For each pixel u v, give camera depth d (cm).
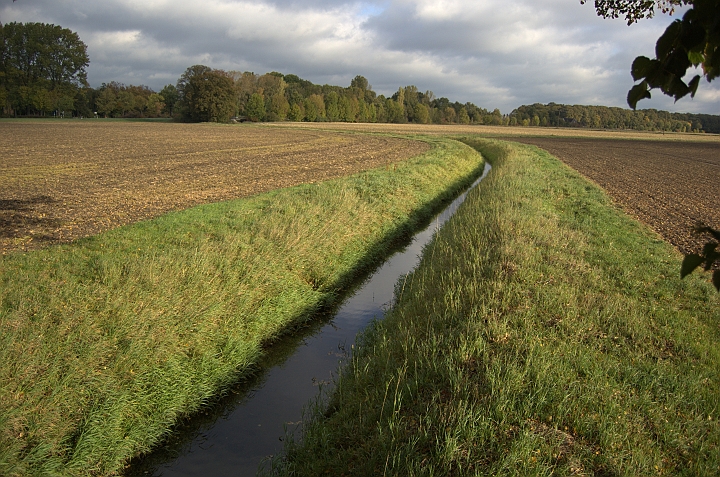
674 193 2080
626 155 4347
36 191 1569
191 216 1140
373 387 561
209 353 663
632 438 441
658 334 641
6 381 483
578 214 1395
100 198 1475
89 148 3381
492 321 641
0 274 695
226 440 553
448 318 675
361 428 486
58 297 630
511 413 470
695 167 3378
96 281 695
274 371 701
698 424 459
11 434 450
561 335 626
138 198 1497
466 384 504
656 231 1302
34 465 450
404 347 615
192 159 2781
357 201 1436
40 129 5756
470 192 1825
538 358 554
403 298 845
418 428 463
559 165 2975
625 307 712
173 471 508
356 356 683
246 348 709
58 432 481
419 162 2514
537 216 1219
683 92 162
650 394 504
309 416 577
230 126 7950
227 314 744
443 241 1094
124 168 2275
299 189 1589
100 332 592
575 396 493
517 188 1609
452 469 418
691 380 525
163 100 11950
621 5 344
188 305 699
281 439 550
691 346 604
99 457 496
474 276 789
